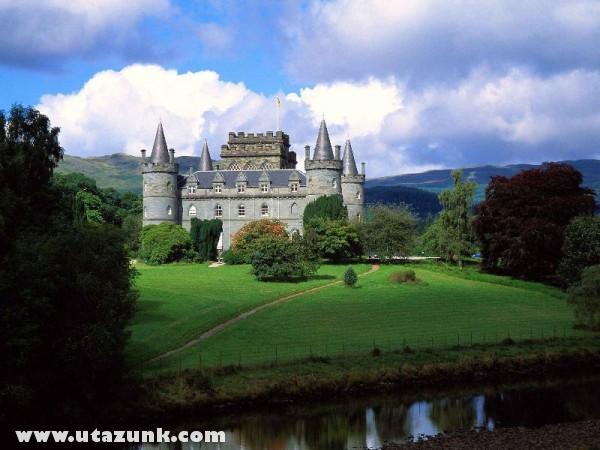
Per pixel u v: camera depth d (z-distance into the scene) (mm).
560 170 90375
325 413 40344
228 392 40625
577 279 73312
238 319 61406
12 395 33219
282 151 140125
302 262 85625
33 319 34844
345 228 99562
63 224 43562
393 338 53562
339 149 125750
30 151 49812
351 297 73688
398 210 106125
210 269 96375
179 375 41500
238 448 35469
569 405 41969
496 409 41375
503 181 91875
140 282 82312
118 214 149875
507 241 87000
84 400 37031
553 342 52281
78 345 35312
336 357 47312
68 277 36719
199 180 121938
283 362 45562
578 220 76688
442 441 35938
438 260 104812
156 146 118438
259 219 116688
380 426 38500
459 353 49000
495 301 71688
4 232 38312
